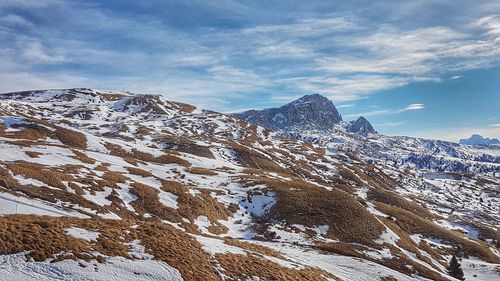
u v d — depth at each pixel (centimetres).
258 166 16875
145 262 3009
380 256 6838
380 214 10312
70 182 6406
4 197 4812
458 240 9788
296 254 5731
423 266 6925
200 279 2995
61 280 2533
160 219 6550
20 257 2661
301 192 9281
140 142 17625
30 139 10812
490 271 7894
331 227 7788
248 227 7644
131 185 7394
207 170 11350
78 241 3027
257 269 3619
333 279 4581
